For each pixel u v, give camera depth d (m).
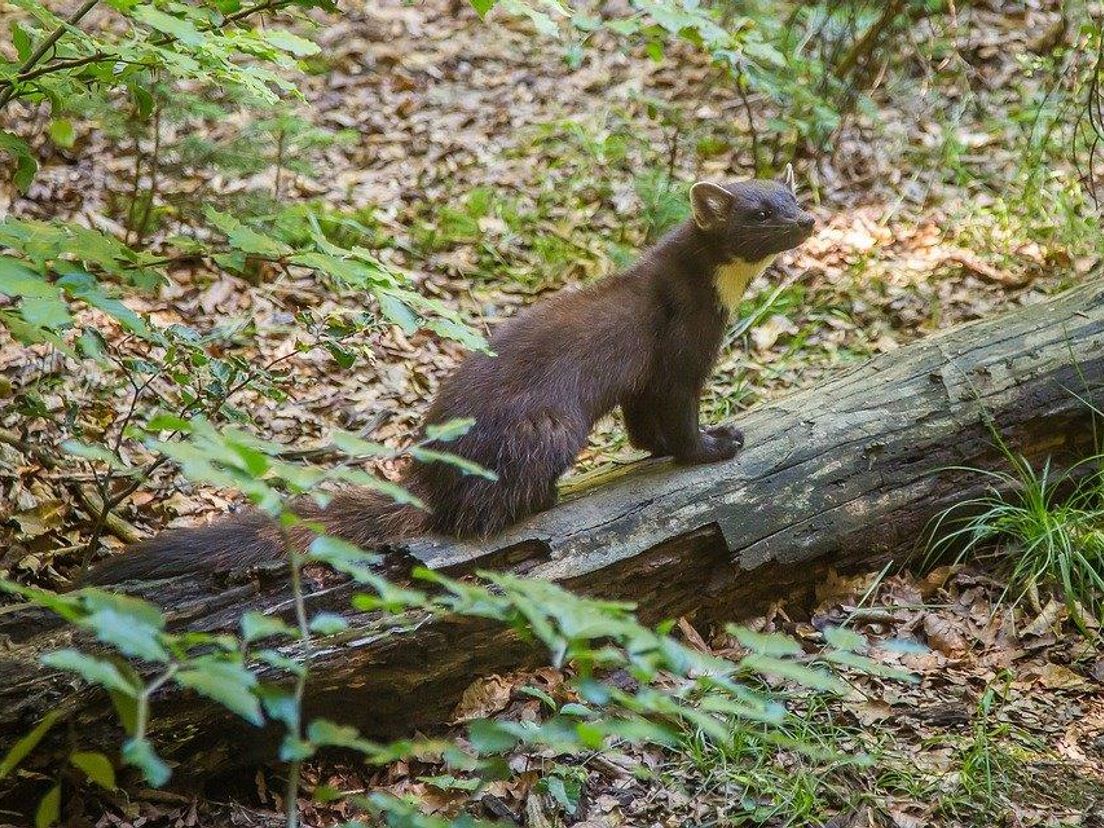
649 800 8.49
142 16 7.00
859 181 17.89
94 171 17.17
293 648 8.35
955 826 8.17
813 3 20.11
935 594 10.57
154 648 4.23
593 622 4.56
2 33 19.53
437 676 9.05
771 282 15.83
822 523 10.25
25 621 8.22
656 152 18.59
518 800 8.52
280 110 15.52
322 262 7.26
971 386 10.96
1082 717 9.20
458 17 22.52
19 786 7.97
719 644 10.05
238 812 8.51
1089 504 11.12
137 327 6.96
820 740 8.88
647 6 10.81
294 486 5.01
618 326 10.41
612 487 10.06
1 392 12.31
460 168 18.39
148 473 9.60
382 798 5.24
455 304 15.48
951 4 18.41
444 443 9.55
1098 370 11.16
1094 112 17.34
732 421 10.98
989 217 16.67
